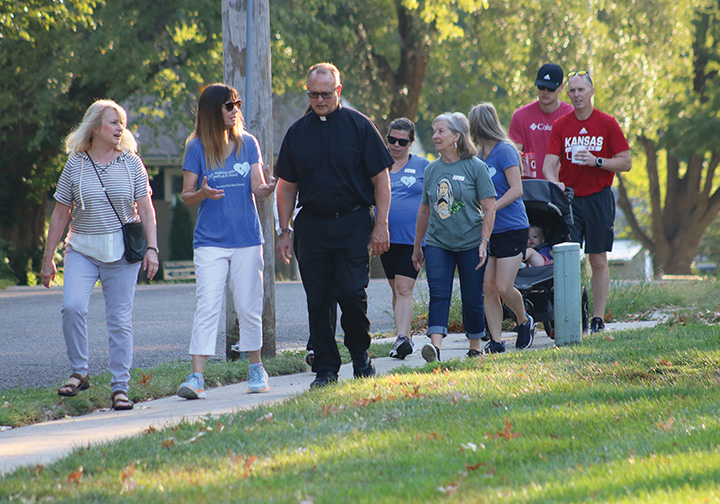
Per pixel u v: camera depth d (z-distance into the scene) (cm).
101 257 1783
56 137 7894
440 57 9294
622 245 12950
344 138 1811
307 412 1536
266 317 2392
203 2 6956
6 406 1675
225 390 1997
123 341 1800
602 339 2417
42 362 2538
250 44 2372
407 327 2416
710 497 940
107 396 1830
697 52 11025
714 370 1816
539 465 1129
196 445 1323
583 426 1348
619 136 2638
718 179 12375
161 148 10456
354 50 8319
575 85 2602
